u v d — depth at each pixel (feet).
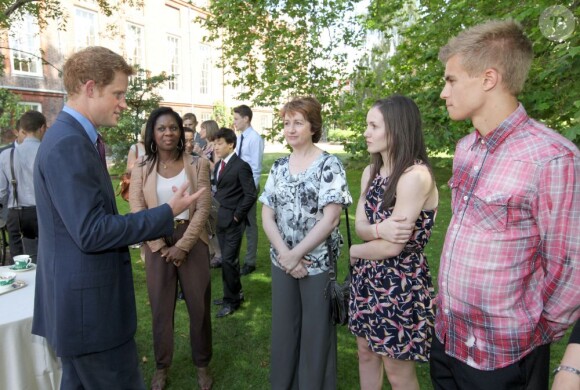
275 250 7.17
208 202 8.12
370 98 20.17
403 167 5.50
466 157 4.41
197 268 8.07
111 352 5.12
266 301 12.30
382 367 6.64
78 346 4.79
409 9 21.83
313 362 6.97
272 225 7.20
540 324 4.03
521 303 3.95
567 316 3.82
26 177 11.69
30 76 50.83
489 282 3.99
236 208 11.22
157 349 8.07
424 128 13.94
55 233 4.77
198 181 8.04
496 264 3.95
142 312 11.78
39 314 5.43
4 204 11.93
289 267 6.68
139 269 15.19
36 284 5.36
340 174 6.78
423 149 5.73
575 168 3.54
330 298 6.83
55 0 42.34
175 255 7.67
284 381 7.30
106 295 4.94
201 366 8.22
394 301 5.70
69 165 4.48
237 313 11.53
